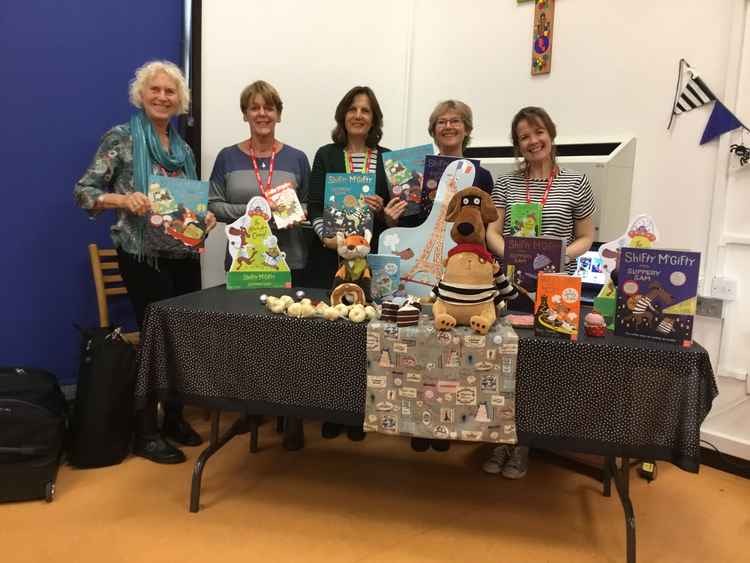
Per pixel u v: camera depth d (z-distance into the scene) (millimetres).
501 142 3074
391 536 1784
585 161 2582
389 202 2152
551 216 2152
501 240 2111
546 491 2123
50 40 2473
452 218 1581
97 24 2584
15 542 1685
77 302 2693
